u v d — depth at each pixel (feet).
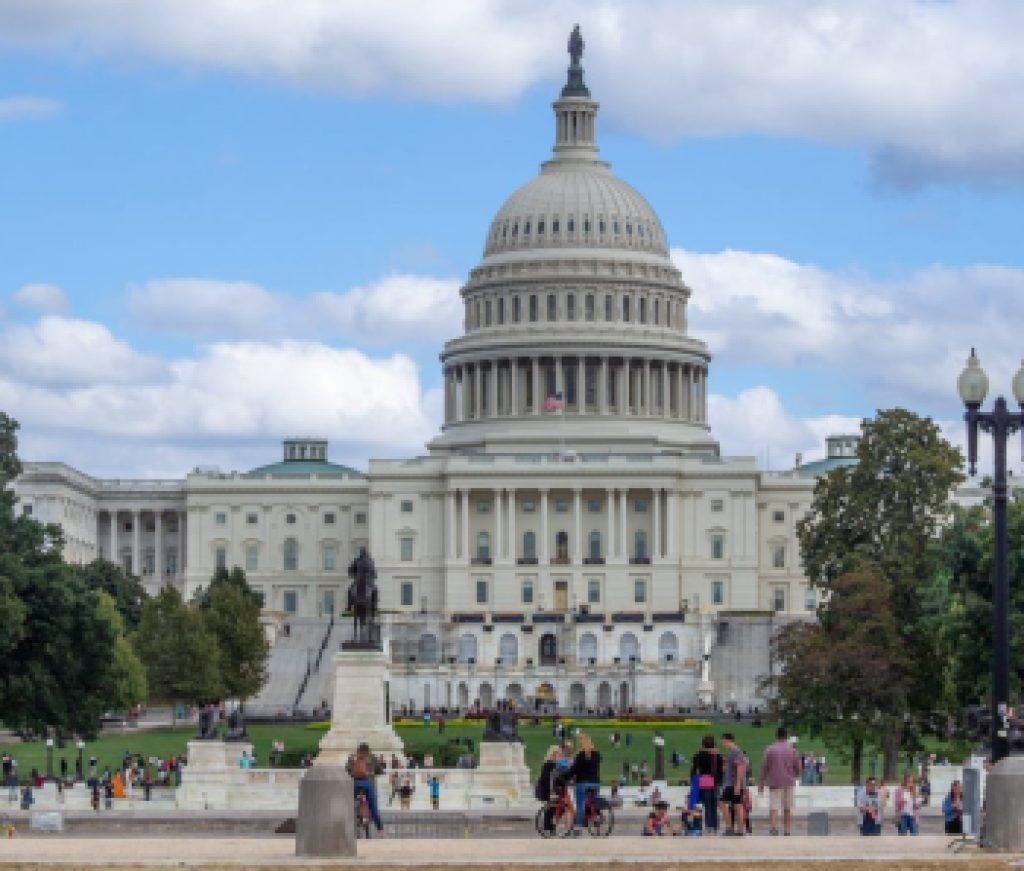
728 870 209.87
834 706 520.01
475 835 345.92
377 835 318.04
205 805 438.40
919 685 527.81
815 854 219.20
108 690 574.97
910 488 619.67
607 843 231.91
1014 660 449.06
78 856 214.48
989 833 227.20
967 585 485.56
